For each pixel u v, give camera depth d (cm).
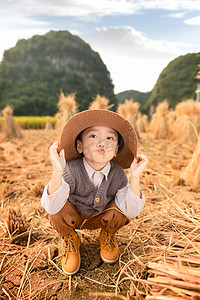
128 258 160
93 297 130
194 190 267
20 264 158
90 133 144
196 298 96
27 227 200
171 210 201
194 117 627
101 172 146
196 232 159
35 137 817
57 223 146
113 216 150
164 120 758
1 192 274
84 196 149
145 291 124
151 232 173
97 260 159
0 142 683
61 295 133
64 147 152
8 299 132
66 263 148
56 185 135
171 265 119
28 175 330
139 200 147
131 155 166
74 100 534
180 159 428
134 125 668
